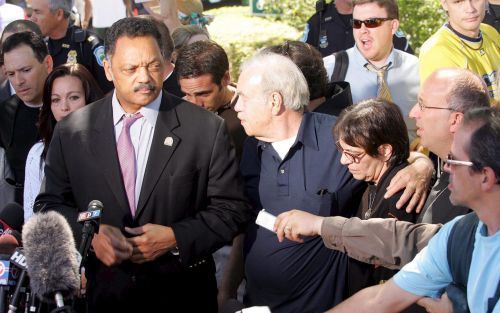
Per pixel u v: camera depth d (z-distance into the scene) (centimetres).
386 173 363
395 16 517
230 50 1080
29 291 324
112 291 366
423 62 501
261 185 388
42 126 453
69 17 655
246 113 381
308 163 380
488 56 510
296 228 342
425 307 301
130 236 364
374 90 523
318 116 390
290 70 380
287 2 1096
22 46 514
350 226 332
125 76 360
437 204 344
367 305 308
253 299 392
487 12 631
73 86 447
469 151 268
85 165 370
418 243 320
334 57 535
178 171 368
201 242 365
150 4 773
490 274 267
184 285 377
